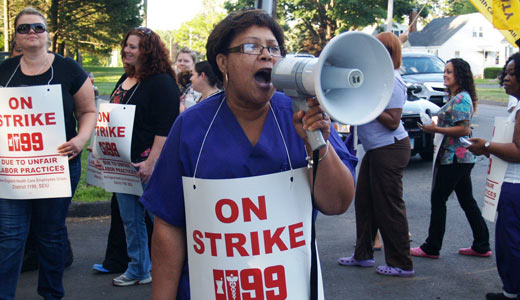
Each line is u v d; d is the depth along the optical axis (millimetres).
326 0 31844
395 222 4320
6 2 30344
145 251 4195
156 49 3869
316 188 1825
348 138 4824
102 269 4488
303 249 1795
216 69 1902
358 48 1523
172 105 3863
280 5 33781
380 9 31656
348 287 4215
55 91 3309
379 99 1521
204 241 1799
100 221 6078
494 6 6527
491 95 26297
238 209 1751
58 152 3340
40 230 3486
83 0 34125
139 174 3855
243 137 1819
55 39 34875
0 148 3336
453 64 4684
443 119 4656
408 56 15125
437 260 4844
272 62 1741
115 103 3930
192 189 1811
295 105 1631
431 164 9930
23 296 4008
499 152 3502
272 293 1760
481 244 4898
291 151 1814
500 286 4227
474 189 7750
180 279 1977
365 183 4559
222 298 1784
